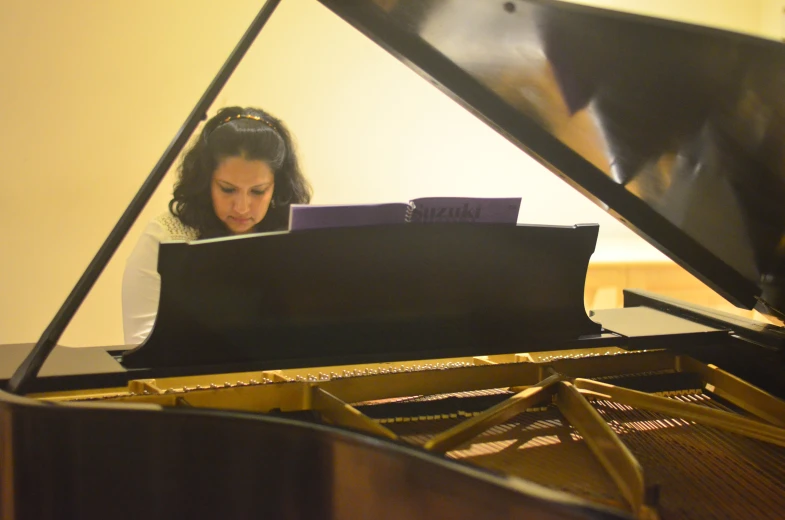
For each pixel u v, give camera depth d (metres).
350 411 1.33
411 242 1.46
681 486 1.28
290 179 2.58
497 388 1.72
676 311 1.95
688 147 1.54
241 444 1.08
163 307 1.37
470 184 3.76
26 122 3.08
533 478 1.29
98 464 1.13
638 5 3.86
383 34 1.47
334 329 1.47
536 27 1.34
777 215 1.61
